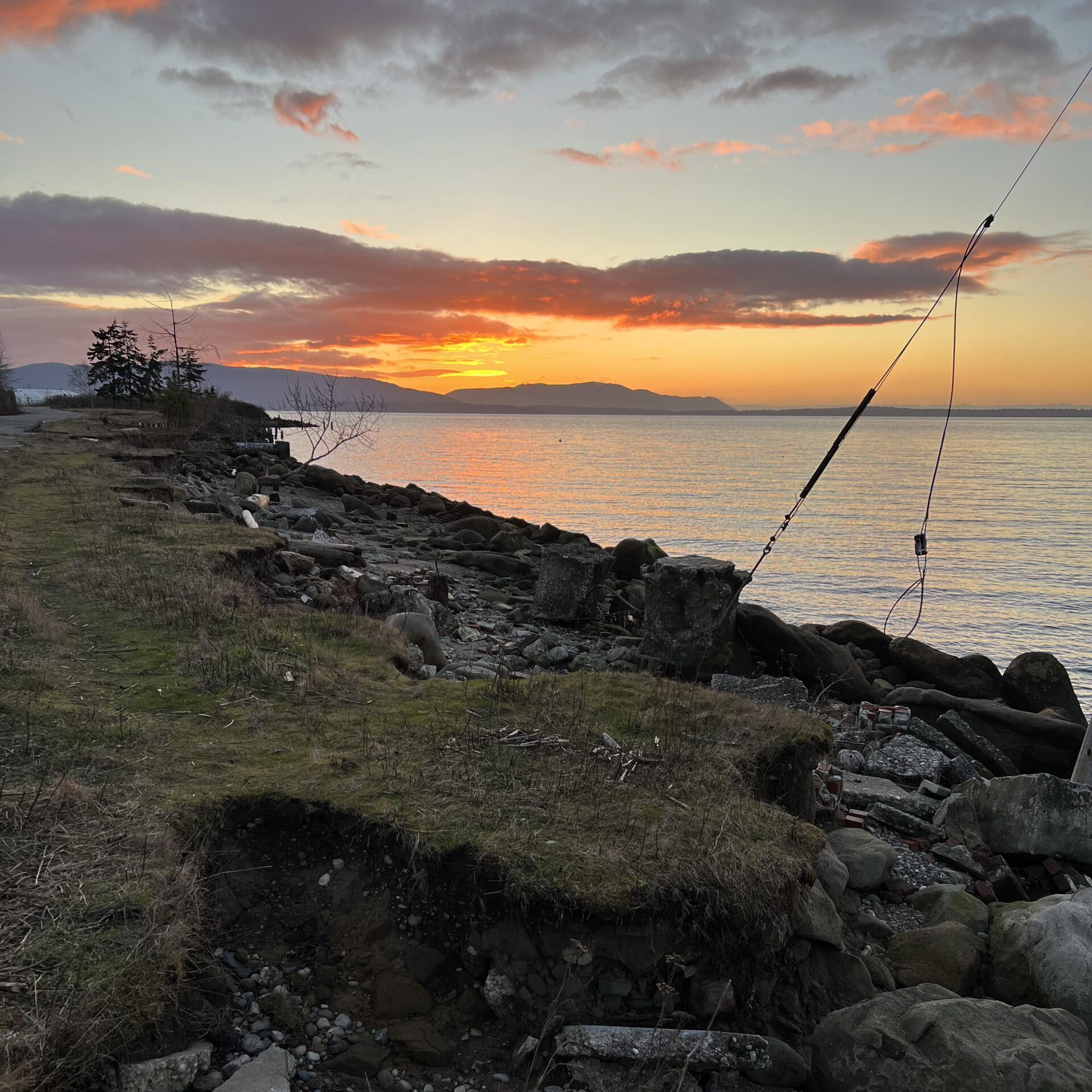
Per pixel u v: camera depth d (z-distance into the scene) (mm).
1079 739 10328
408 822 4223
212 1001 3566
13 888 3539
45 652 6508
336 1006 3684
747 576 11234
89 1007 2955
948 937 4793
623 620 14484
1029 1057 3439
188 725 5406
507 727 5520
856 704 10984
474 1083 3404
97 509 12625
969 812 6547
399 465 110750
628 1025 3633
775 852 4164
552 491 81250
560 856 3982
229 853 4270
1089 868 6336
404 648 7602
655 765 5059
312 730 5418
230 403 36031
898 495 85062
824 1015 4023
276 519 18297
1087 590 37125
